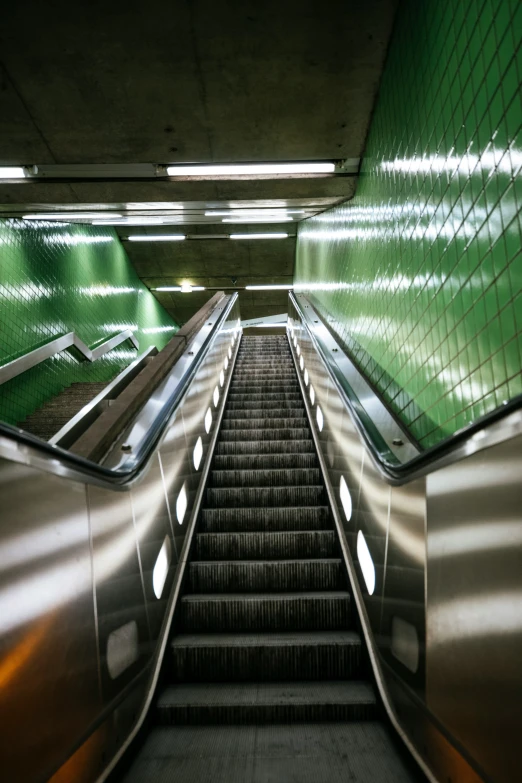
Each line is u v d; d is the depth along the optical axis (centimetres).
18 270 670
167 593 299
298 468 496
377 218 411
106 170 499
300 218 756
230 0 346
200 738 227
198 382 496
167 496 321
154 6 349
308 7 351
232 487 473
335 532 372
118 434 343
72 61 385
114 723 198
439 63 259
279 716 242
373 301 421
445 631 167
